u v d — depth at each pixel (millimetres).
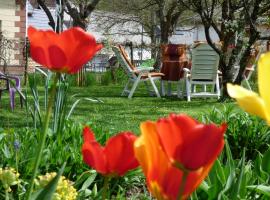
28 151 3848
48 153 3852
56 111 4309
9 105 10781
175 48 14227
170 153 831
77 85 18000
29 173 3541
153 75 14125
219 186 2715
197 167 824
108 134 4582
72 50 1148
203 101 13047
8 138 4402
